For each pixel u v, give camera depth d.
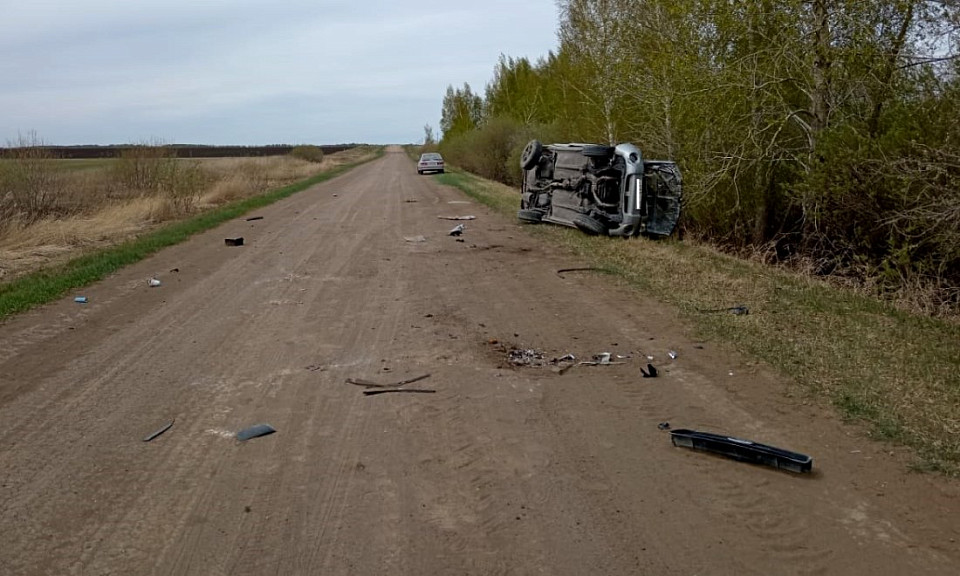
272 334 8.18
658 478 4.62
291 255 13.99
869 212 12.00
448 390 6.27
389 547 3.90
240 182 33.16
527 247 14.33
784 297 9.61
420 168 51.44
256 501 4.42
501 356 7.20
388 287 10.66
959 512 4.11
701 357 6.98
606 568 3.67
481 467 4.83
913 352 7.08
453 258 13.17
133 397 6.24
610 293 9.92
